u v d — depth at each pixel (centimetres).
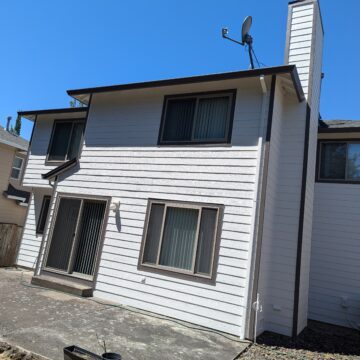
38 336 511
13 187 1744
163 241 766
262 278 680
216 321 664
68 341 503
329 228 948
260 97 743
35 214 1255
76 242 881
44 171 1230
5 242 1223
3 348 462
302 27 880
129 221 823
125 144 888
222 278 679
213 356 514
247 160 720
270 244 734
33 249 1217
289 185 765
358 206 930
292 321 699
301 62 854
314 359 559
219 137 771
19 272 1092
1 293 753
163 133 845
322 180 983
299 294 721
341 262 917
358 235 915
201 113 810
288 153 782
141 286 762
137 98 909
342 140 984
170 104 861
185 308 700
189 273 713
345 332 814
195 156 781
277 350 589
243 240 679
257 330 656
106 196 873
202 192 748
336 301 900
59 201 940
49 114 1249
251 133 732
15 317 591
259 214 678
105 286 807
